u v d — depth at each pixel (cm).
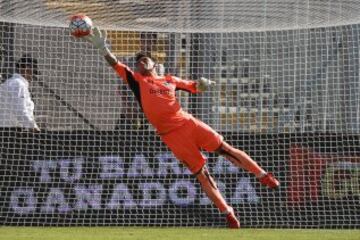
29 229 2514
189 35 3356
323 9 2922
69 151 2766
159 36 3366
